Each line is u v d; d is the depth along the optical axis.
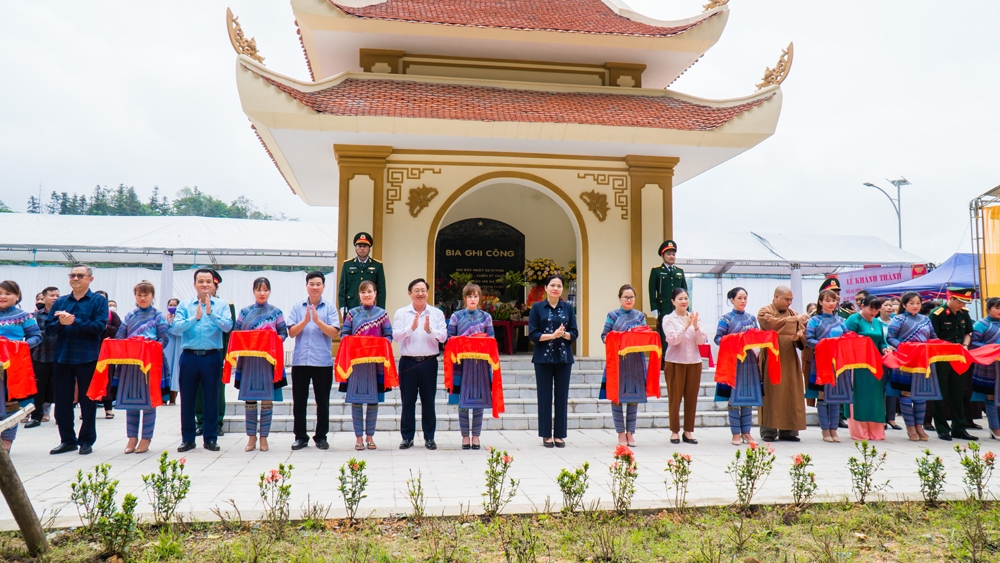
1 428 3.55
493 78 12.74
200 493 5.11
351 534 4.14
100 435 8.36
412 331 7.50
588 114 11.07
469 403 7.39
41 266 19.53
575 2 14.07
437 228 11.65
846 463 6.62
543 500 4.92
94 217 20.52
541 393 7.65
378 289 10.35
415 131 10.51
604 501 4.89
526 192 14.83
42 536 3.72
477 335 7.49
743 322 8.19
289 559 3.69
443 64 12.63
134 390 6.96
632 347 7.71
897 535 4.24
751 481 4.91
